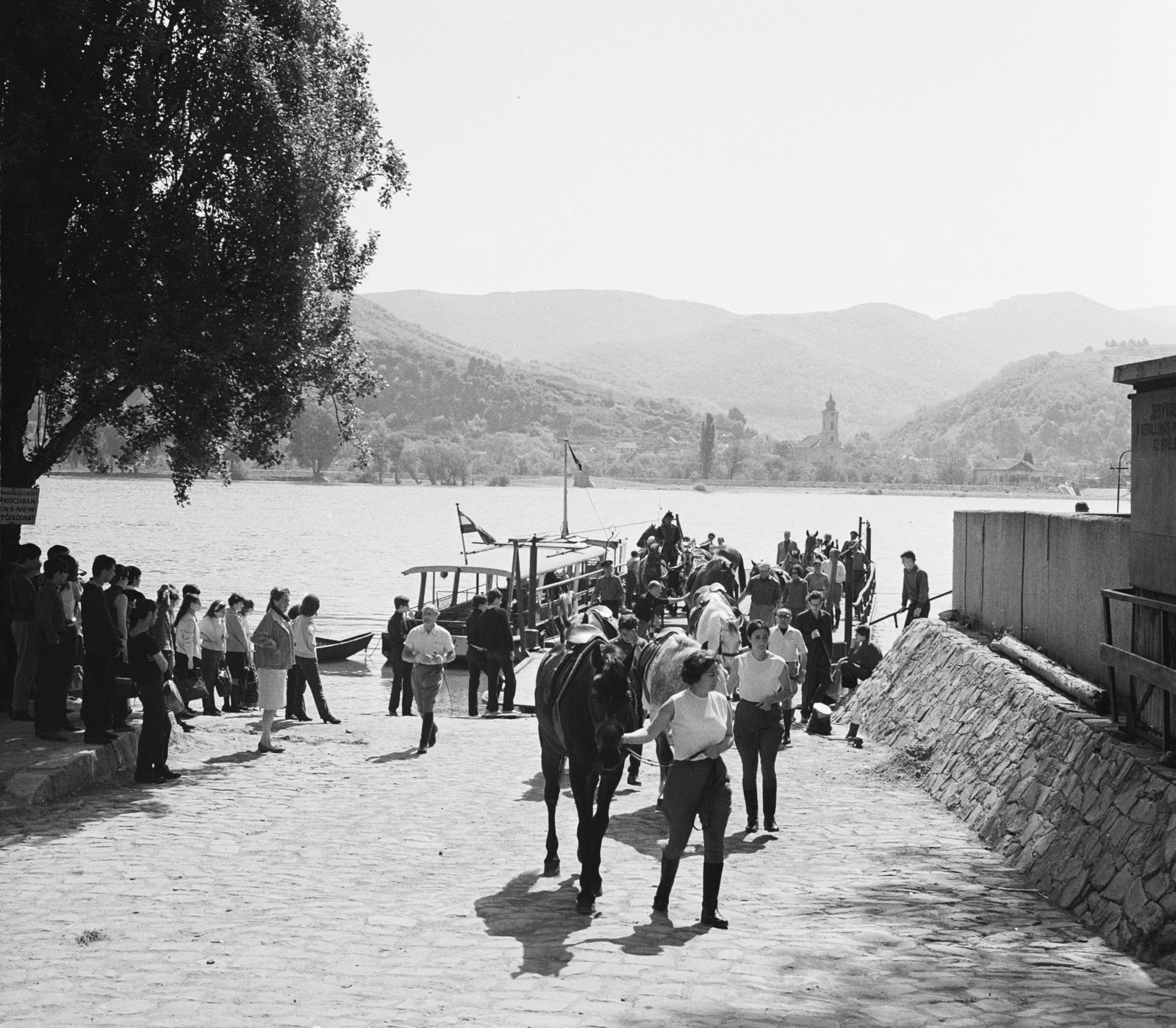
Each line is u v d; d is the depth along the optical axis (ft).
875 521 485.97
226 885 30.83
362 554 270.05
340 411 66.18
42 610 46.70
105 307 50.90
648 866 34.09
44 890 30.01
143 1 48.78
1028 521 49.47
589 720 29.55
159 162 51.34
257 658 53.42
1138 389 33.78
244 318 53.78
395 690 71.15
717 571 66.74
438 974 22.97
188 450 60.08
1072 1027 19.86
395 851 35.32
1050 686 42.45
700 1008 20.67
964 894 30.86
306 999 21.11
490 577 102.63
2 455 53.57
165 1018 19.92
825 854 36.09
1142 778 29.71
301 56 54.95
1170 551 31.27
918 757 50.52
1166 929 24.52
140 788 44.39
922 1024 19.98
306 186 53.72
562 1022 19.58
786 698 39.27
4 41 48.06
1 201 50.24
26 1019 19.88
